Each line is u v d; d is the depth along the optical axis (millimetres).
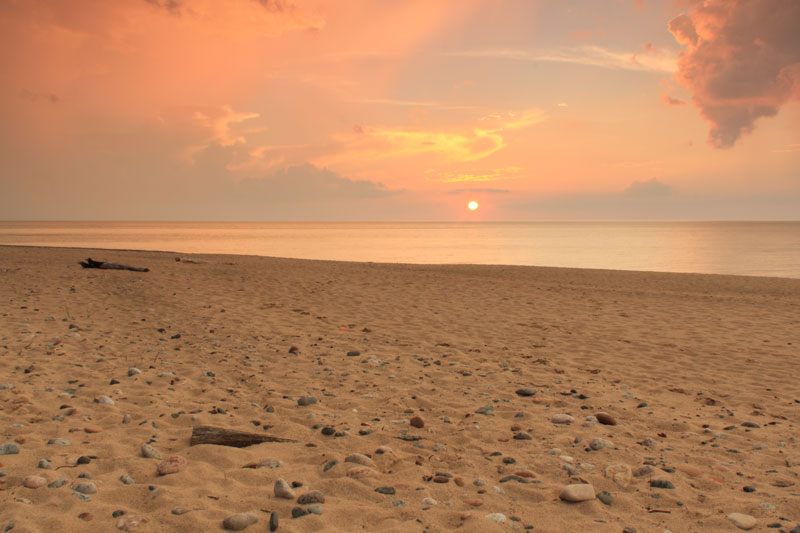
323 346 8867
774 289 20016
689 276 24328
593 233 126250
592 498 3650
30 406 5328
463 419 5488
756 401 6355
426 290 16938
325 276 20141
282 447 4566
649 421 5543
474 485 3863
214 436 4570
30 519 3090
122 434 4723
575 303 14844
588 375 7465
